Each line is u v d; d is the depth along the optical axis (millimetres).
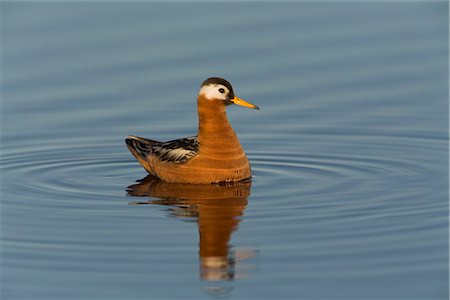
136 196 18188
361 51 27141
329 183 18875
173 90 25297
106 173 20094
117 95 25156
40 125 23594
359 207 17188
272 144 22078
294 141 22234
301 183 18922
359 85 25328
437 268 14336
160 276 14281
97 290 13867
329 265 14508
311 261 14664
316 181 19062
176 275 14305
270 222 16438
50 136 22875
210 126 18766
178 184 19062
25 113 24281
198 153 18859
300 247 15219
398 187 18484
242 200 17766
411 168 19953
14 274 14391
